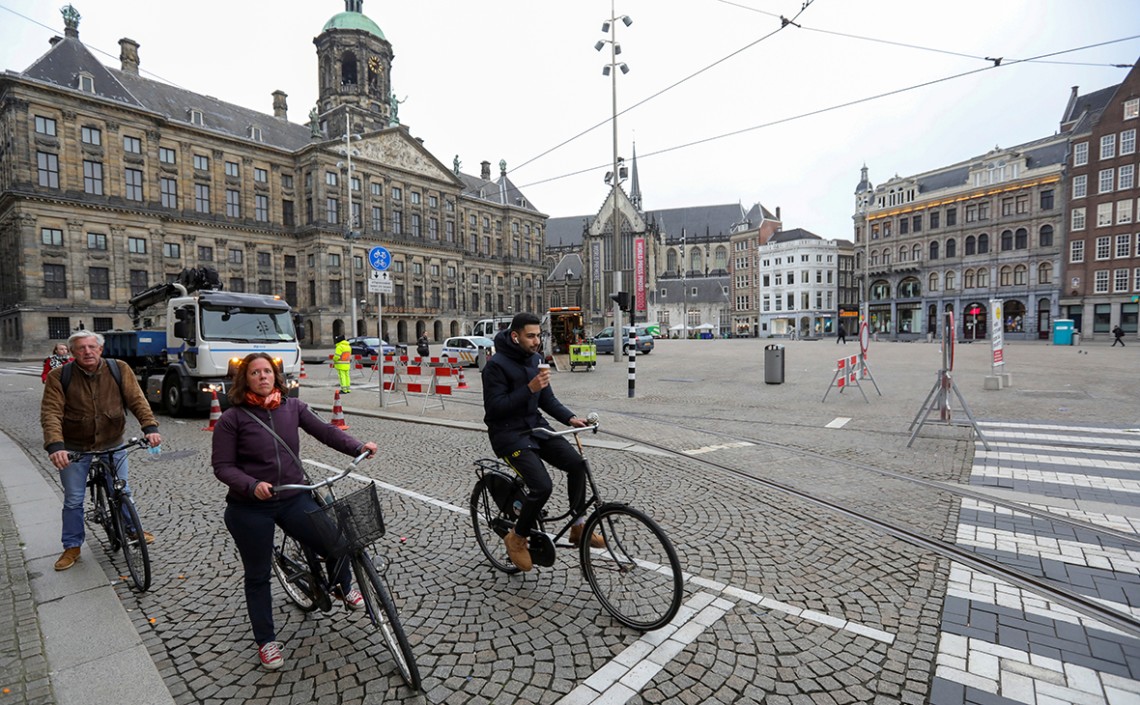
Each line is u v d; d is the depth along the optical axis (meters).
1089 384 16.41
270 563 3.27
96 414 4.57
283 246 65.38
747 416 11.95
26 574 4.43
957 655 3.28
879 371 21.22
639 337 35.34
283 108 73.44
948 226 66.69
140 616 3.84
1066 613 3.74
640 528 3.57
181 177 57.41
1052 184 58.38
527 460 3.86
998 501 6.04
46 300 48.25
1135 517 5.56
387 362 14.84
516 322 3.93
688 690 2.98
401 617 3.76
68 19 54.06
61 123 49.25
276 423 3.29
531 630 3.58
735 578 4.27
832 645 3.38
